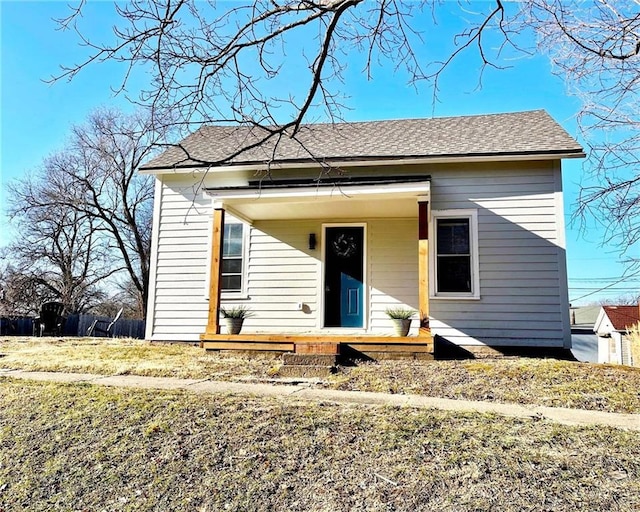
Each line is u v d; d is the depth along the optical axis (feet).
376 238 34.58
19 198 83.30
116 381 21.47
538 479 11.49
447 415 15.90
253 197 30.07
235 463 12.91
